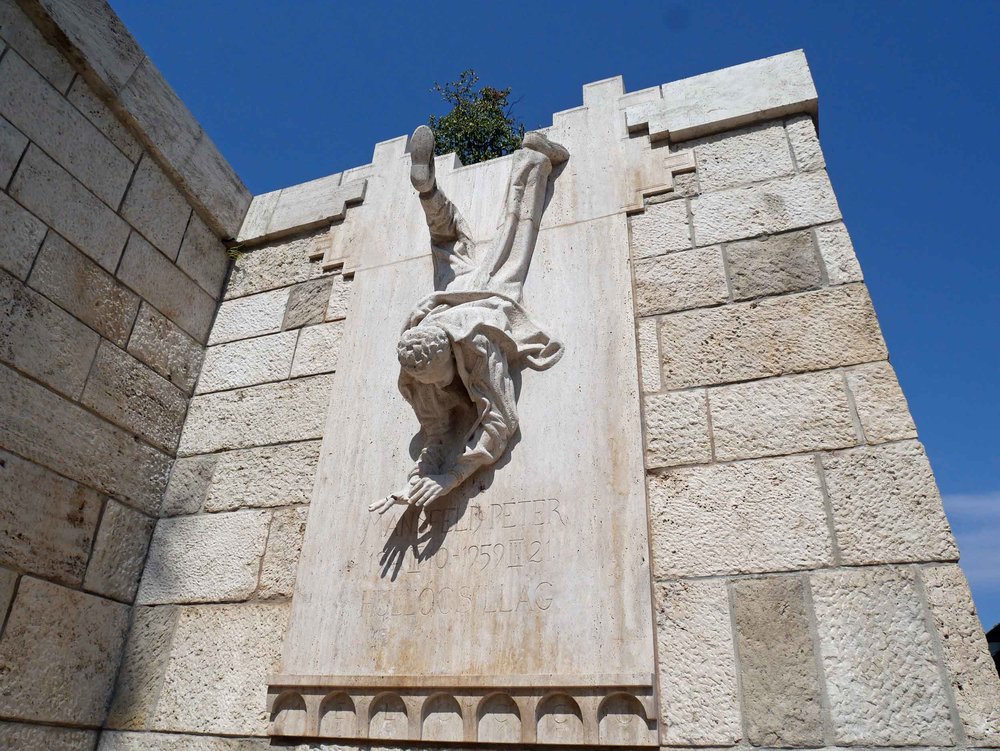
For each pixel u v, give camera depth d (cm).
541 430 361
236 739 346
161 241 485
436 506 361
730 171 413
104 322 430
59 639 367
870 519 294
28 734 345
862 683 267
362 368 431
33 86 407
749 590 296
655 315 379
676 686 288
